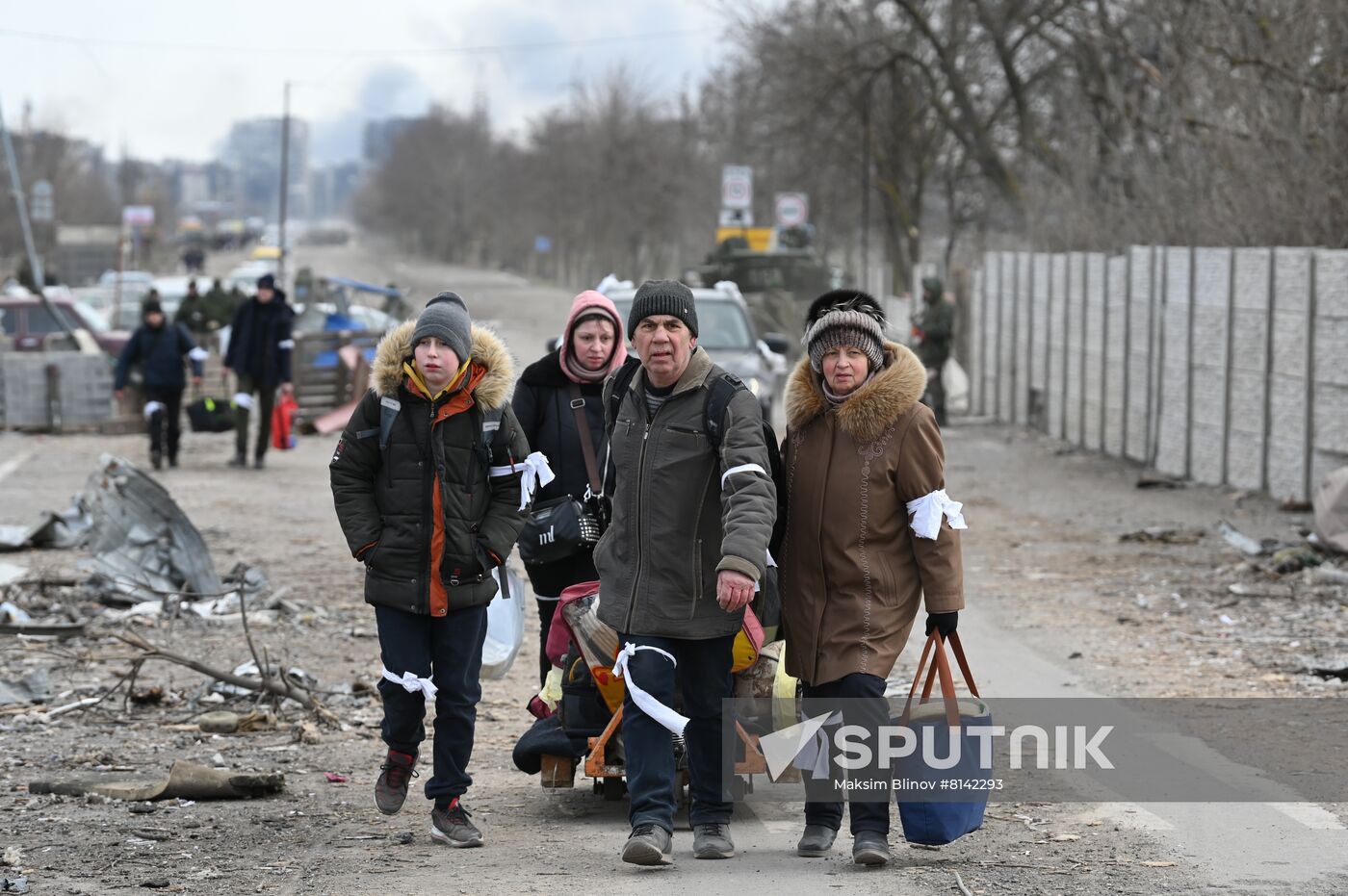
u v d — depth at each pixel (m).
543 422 15.38
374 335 59.44
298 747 17.53
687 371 12.59
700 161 160.50
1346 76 40.78
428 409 13.18
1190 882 12.07
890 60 94.25
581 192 181.38
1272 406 37.16
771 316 80.31
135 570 25.80
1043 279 55.88
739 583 11.77
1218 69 45.12
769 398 43.12
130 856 13.12
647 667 12.49
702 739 12.90
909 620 12.45
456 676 13.45
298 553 30.72
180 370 45.50
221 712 18.92
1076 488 41.28
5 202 166.12
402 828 14.25
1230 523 33.81
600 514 15.19
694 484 12.46
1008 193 85.62
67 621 23.92
